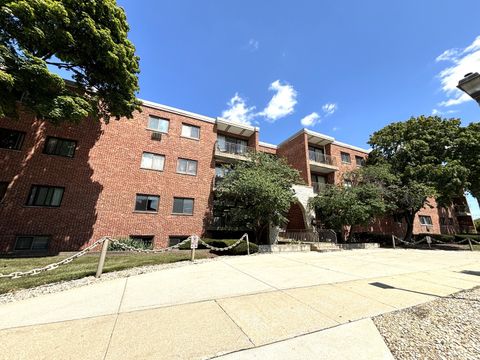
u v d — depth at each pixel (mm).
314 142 23938
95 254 10992
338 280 6242
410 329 3312
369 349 2793
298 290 5234
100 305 4164
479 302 4375
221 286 5469
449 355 2648
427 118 22000
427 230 28109
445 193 19375
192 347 2812
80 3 9250
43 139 12844
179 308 4066
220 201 17219
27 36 8289
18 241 11336
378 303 4395
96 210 13383
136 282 5746
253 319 3641
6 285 5184
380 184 19078
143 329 3266
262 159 16547
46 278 5715
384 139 23047
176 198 16172
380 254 12406
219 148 19312
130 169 15031
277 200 13133
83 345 2816
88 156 13820
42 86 8836
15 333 3090
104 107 12633
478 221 44562
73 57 9914
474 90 4953
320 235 18078
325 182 23828
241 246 11602
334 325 3445
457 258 10961
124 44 11180
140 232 14398
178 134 17422
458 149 20000
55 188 12664
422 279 6449
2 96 8273
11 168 11773
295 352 2725
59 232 12188
